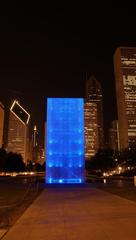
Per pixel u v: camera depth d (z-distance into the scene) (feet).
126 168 461.37
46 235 36.14
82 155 210.59
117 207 62.18
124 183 186.39
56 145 212.02
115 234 35.63
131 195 91.86
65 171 208.23
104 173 485.56
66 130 214.69
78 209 60.44
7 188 144.36
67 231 38.19
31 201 81.87
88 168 606.96
